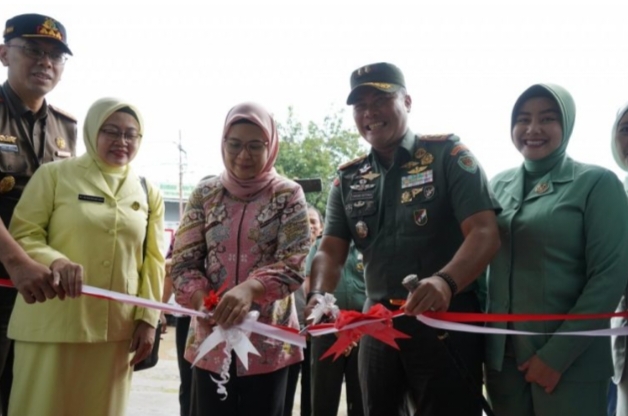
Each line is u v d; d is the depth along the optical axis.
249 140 2.30
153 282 2.73
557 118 2.35
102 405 2.53
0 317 2.70
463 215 2.22
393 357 2.35
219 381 2.09
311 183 3.68
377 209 2.46
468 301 2.31
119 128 2.59
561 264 2.24
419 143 2.45
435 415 2.26
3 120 2.80
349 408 3.65
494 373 2.36
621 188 2.26
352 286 3.77
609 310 2.16
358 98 2.45
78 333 2.43
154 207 2.81
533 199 2.36
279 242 2.30
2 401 2.77
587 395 2.20
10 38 2.79
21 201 2.53
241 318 2.02
